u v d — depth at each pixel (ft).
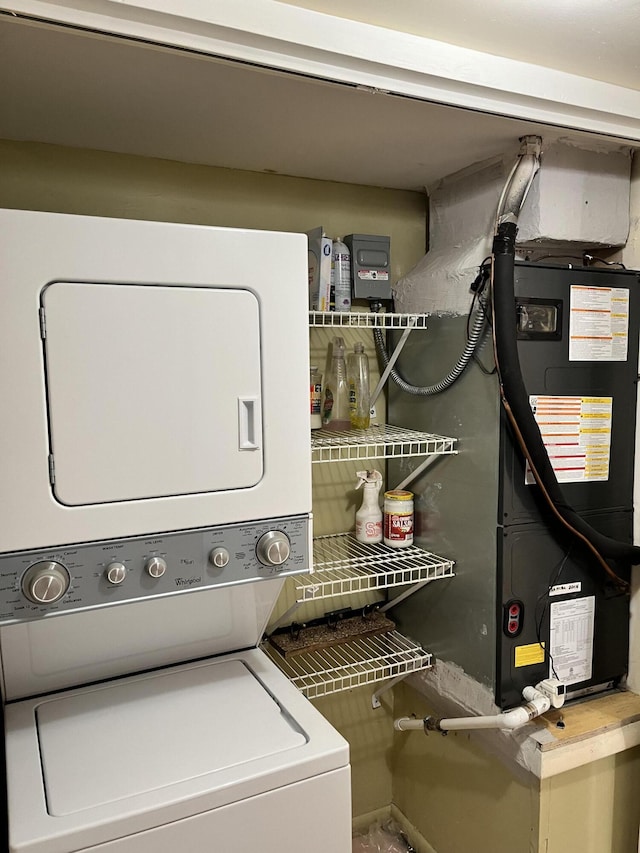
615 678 6.36
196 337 4.02
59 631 4.41
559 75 4.79
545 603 5.83
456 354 6.02
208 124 5.12
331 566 6.02
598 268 5.74
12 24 3.50
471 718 5.73
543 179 5.57
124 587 3.97
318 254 6.12
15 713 4.45
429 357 6.45
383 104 4.65
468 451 5.96
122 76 4.23
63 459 3.73
